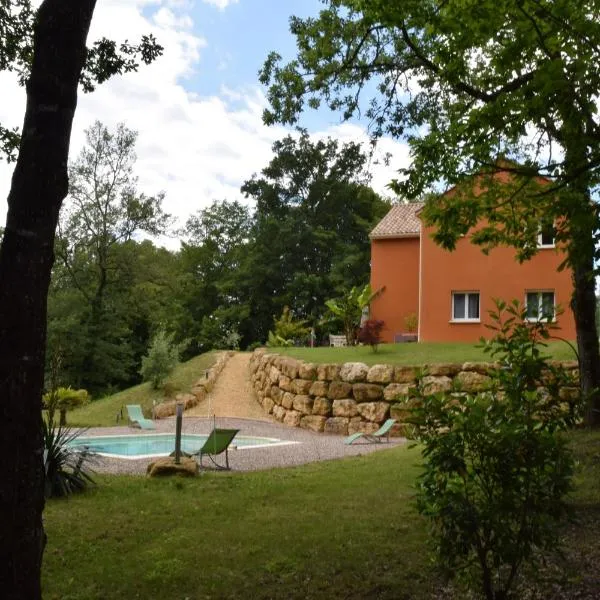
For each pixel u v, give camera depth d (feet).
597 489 24.16
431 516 12.51
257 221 161.99
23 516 11.61
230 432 37.45
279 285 152.56
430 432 12.50
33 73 12.51
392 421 52.16
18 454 11.62
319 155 152.97
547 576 16.38
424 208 31.14
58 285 112.78
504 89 24.89
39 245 12.11
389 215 99.60
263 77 36.17
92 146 110.63
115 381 140.15
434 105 34.99
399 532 21.38
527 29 23.08
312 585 17.08
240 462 40.45
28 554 11.64
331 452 44.65
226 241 173.78
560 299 73.82
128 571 18.40
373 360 62.54
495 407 12.14
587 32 20.77
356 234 152.87
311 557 19.21
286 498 27.30
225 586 17.20
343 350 74.02
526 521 12.03
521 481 11.94
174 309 158.20
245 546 20.49
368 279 143.23
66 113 12.57
